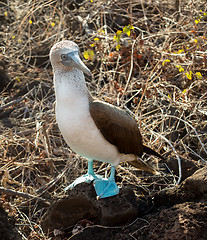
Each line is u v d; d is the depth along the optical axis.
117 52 7.20
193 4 8.61
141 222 4.49
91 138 4.48
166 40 7.67
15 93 7.80
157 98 6.57
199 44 6.94
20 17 9.56
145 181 5.77
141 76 6.87
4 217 4.66
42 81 7.97
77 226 4.84
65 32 9.02
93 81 7.33
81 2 9.66
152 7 9.14
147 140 6.15
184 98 6.52
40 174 6.20
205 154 5.82
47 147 6.15
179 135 6.37
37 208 5.61
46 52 8.68
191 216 4.05
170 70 6.67
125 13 9.04
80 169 6.10
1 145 6.31
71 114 4.36
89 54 5.40
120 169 5.91
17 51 8.55
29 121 7.04
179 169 5.56
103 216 4.61
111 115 4.50
